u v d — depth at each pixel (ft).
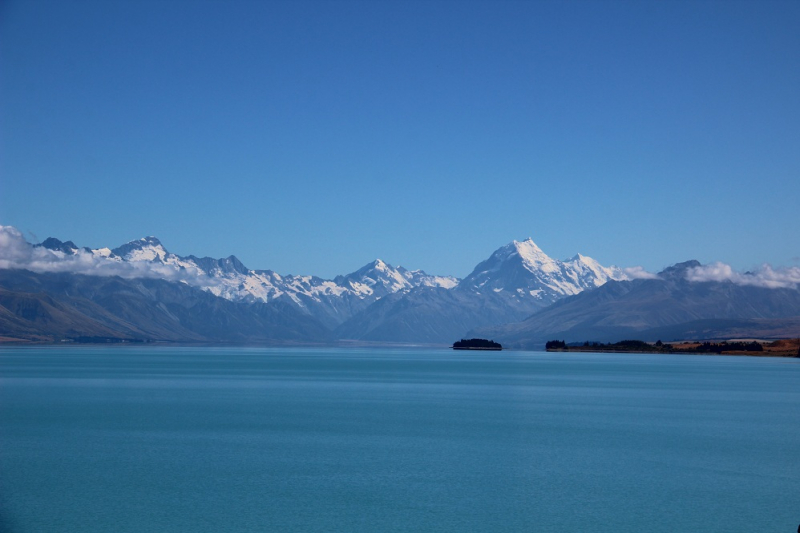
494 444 278.46
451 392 513.86
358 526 176.14
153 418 349.20
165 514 183.93
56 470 229.25
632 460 249.34
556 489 209.87
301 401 440.04
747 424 337.93
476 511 188.14
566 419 353.51
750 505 194.90
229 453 257.55
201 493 202.80
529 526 176.96
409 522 179.32
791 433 308.60
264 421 339.57
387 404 423.23
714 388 552.82
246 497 199.41
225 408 396.16
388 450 265.13
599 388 552.82
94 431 305.12
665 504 195.21
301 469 232.73
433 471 231.30
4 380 623.36
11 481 214.90
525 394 497.05
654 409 399.85
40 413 368.68
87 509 187.62
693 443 282.77
